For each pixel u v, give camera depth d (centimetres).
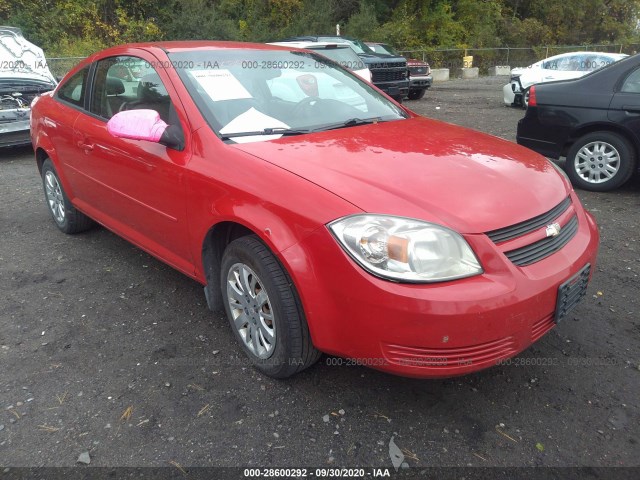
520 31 3669
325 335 227
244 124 294
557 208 256
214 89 311
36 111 471
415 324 204
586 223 275
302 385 264
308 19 2481
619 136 543
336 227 215
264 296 253
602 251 417
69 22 2184
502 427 236
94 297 358
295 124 311
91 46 2070
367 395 257
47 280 385
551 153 594
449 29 3133
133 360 288
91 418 244
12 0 2161
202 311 338
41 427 239
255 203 242
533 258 231
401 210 216
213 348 297
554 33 4150
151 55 330
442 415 243
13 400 257
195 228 282
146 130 281
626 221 480
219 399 255
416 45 2972
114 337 310
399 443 228
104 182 366
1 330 320
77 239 465
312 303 224
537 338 231
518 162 276
